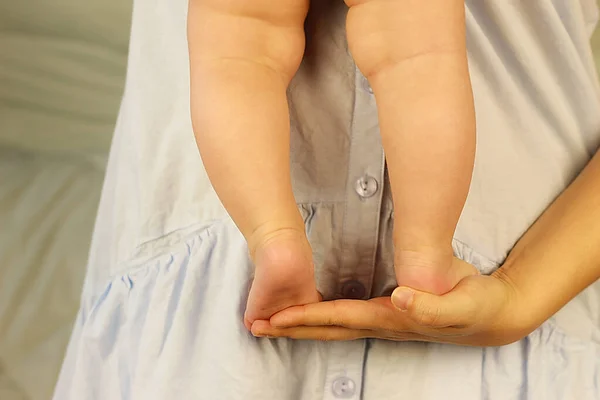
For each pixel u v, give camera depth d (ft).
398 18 2.25
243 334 2.42
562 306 2.48
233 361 2.41
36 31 3.49
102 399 2.54
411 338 2.42
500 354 2.52
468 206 2.55
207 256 2.54
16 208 3.61
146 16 2.71
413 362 2.49
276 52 2.36
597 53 3.11
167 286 2.53
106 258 2.64
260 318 2.35
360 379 2.48
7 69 3.57
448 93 2.23
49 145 3.72
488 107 2.59
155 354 2.48
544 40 2.62
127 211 2.62
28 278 3.39
